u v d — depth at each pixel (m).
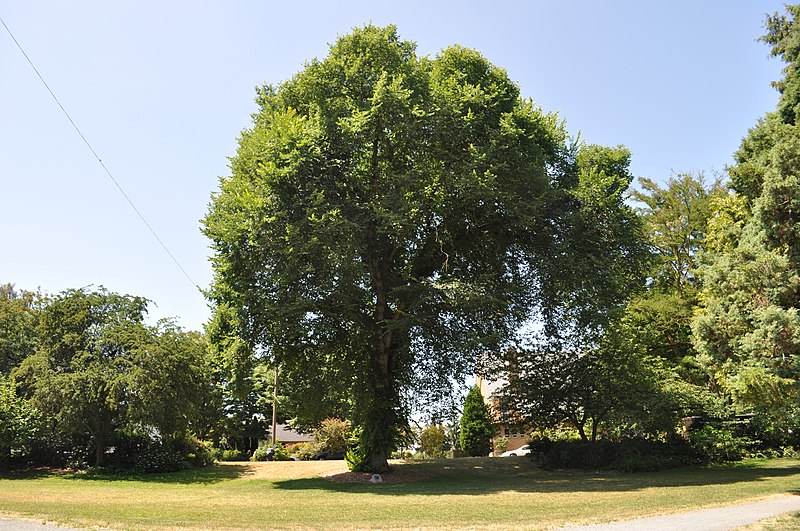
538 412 26.55
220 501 15.47
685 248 37.22
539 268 23.06
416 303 21.23
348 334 23.11
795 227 16.95
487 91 24.16
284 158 19.61
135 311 27.69
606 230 24.00
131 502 15.00
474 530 10.42
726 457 24.22
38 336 26.80
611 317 23.86
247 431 47.16
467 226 24.34
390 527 10.80
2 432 22.73
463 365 25.44
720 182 37.12
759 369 15.01
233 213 20.56
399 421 23.86
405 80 22.59
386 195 21.23
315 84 23.17
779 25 27.77
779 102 26.61
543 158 22.97
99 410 24.81
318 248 19.56
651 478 19.59
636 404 23.62
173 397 24.67
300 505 14.39
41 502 14.30
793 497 13.80
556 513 12.23
